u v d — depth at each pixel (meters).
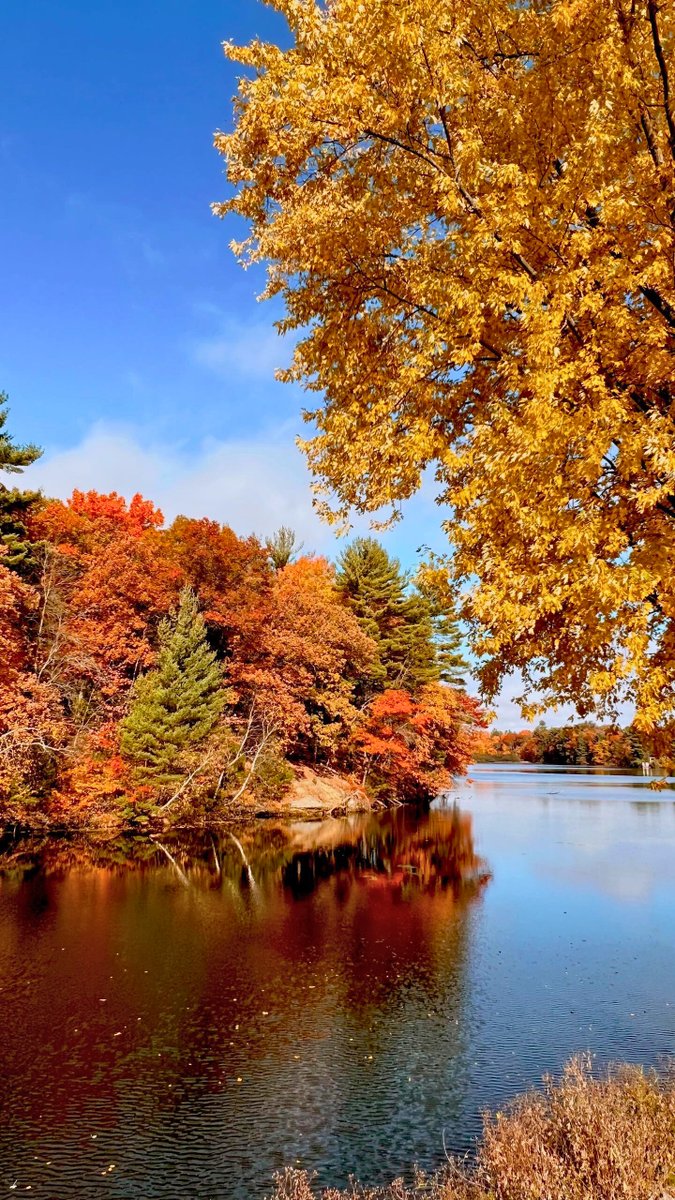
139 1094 8.96
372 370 7.48
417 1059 9.89
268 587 46.38
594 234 5.73
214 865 24.14
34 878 21.33
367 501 7.92
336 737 49.03
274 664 44.59
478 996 12.27
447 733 59.06
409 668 56.00
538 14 6.27
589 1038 10.55
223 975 13.23
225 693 38.78
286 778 41.66
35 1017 11.29
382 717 50.34
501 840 30.61
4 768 25.00
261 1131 8.18
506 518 5.58
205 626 42.72
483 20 6.26
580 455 5.40
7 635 26.41
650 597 5.64
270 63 6.56
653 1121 6.24
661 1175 5.20
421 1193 6.89
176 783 32.09
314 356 7.73
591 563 5.11
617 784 74.44
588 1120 6.32
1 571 25.28
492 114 6.25
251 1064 9.77
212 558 43.09
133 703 33.78
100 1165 7.55
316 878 22.16
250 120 6.70
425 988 12.64
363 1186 7.11
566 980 13.04
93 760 31.28
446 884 21.33
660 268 5.45
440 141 6.40
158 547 42.53
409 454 6.28
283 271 7.71
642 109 5.71
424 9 5.68
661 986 12.73
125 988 12.53
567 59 6.08
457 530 5.80
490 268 5.84
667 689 5.98
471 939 15.60
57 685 30.86
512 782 78.19
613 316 5.59
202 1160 7.62
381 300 7.38
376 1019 11.27
